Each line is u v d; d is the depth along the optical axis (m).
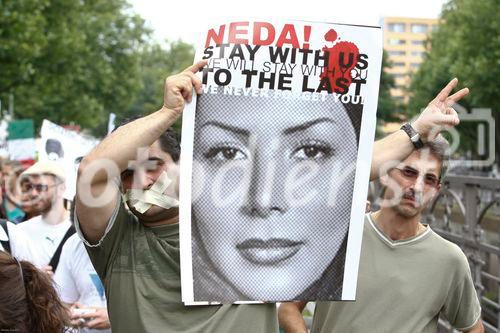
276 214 2.64
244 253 2.64
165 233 2.75
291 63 2.60
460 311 3.34
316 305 3.40
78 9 32.19
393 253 3.27
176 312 2.65
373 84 2.62
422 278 3.24
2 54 22.67
